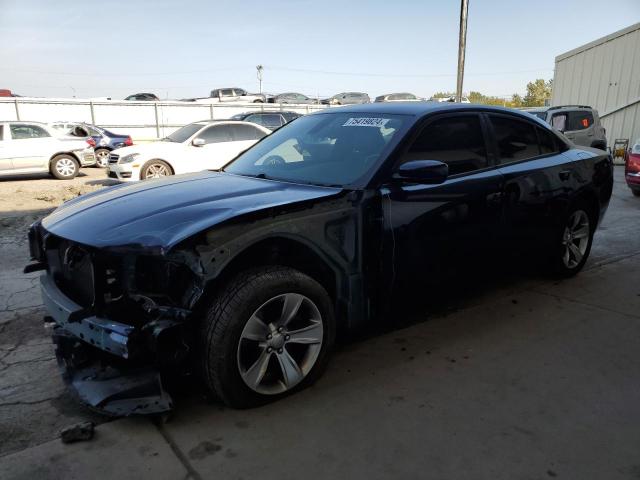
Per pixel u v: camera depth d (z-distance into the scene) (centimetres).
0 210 878
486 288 474
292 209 273
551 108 1432
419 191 325
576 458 241
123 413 251
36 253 325
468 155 368
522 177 396
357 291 304
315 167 342
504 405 284
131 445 249
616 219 787
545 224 429
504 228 386
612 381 311
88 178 1443
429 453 244
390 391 297
